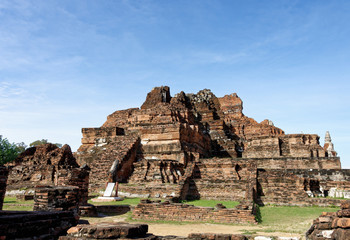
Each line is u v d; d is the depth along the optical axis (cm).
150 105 4881
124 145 2944
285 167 2991
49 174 2947
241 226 1334
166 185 2247
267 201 2012
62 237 724
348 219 743
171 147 2939
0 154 4078
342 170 2352
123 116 4747
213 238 945
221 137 4278
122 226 733
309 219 1474
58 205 1130
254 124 4562
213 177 2514
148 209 1576
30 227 760
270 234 1124
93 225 750
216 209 1479
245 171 2466
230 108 5012
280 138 3728
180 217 1502
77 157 3456
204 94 5297
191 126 3497
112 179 2112
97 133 3553
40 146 3484
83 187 1664
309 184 2088
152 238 746
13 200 2184
